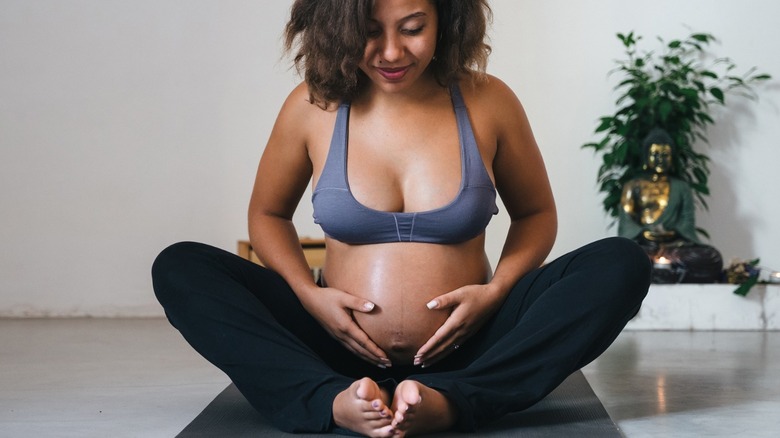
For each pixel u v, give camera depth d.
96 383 2.74
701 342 3.79
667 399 2.42
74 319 4.85
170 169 5.05
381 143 2.09
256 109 5.10
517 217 2.29
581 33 5.14
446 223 2.04
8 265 4.96
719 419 2.15
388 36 1.92
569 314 1.92
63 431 2.06
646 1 5.12
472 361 2.12
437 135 2.10
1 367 3.09
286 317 2.12
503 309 2.09
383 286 2.04
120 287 5.02
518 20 5.16
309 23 2.08
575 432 1.92
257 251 2.23
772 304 4.30
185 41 5.06
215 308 1.93
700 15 5.11
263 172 2.25
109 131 5.02
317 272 4.55
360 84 2.13
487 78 2.20
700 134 5.05
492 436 1.88
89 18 5.00
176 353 3.46
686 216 4.62
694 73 4.92
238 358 1.91
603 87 5.14
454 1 2.06
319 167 2.14
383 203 2.05
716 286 4.32
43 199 4.98
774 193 5.11
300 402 1.86
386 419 1.73
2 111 4.95
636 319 4.32
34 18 4.97
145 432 2.04
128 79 5.02
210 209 5.08
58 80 4.98
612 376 2.84
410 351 2.07
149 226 5.04
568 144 5.16
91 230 5.00
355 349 2.06
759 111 5.09
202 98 5.07
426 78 2.13
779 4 5.07
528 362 1.91
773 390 2.57
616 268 1.94
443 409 1.80
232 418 2.07
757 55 5.09
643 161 4.74
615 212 4.95
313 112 2.16
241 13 5.09
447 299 2.01
